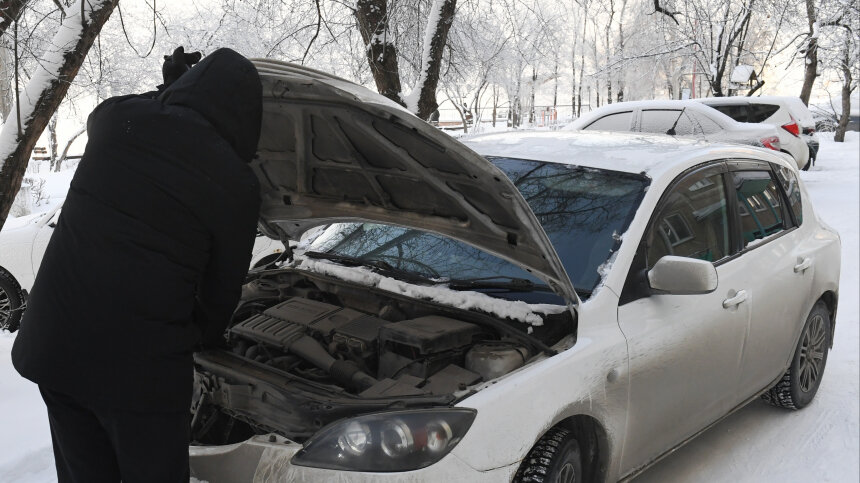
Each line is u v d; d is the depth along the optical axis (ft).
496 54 34.99
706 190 12.84
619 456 10.30
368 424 7.87
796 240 15.25
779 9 64.28
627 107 44.80
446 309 10.18
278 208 11.00
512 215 8.56
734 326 12.47
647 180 11.83
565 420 9.70
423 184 8.99
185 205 7.27
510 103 116.98
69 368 7.25
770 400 15.79
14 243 22.15
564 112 165.58
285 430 8.43
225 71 7.66
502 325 9.59
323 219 10.82
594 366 9.53
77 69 16.62
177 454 7.54
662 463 13.46
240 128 7.75
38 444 12.87
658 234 11.41
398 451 7.73
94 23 16.52
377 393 8.64
